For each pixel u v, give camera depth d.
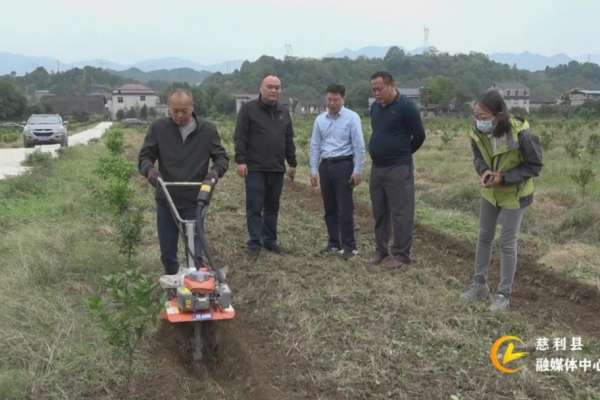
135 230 5.96
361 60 126.69
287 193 12.14
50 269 5.90
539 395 3.99
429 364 4.35
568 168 13.29
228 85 112.31
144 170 5.10
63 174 12.83
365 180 13.08
